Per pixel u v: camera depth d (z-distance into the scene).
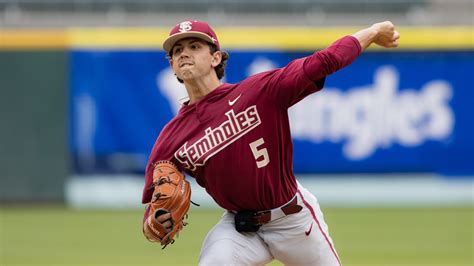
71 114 53.12
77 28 57.06
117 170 53.66
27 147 53.00
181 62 17.27
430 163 54.69
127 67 53.19
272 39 53.44
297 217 18.05
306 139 54.19
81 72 52.94
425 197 54.69
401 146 54.53
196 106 17.48
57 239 41.88
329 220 48.97
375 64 54.19
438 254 37.44
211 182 17.73
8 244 40.28
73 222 47.88
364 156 54.50
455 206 54.59
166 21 59.62
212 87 17.59
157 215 17.36
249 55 53.38
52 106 52.94
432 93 54.41
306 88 16.92
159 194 17.28
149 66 53.28
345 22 60.06
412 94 54.38
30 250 38.41
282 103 17.16
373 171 54.62
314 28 56.12
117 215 50.97
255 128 17.23
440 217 50.09
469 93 54.47
